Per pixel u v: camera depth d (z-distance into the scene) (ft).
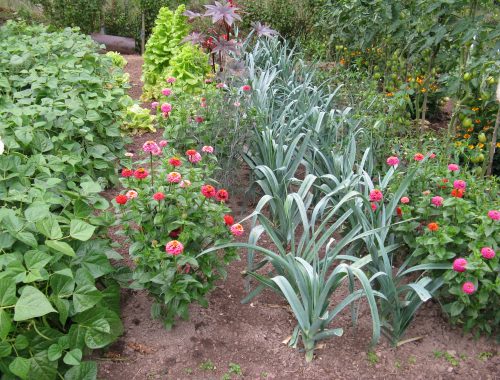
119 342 8.61
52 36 19.43
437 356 8.83
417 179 10.61
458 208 9.00
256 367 8.39
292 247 9.02
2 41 18.65
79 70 15.48
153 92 19.93
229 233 8.73
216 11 18.03
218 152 13.05
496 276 8.71
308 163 12.61
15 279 6.75
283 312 9.66
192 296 8.41
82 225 7.77
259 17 28.78
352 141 12.00
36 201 8.24
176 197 8.36
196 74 19.15
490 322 9.09
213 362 8.41
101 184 12.27
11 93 15.28
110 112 14.34
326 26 23.52
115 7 30.99
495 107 14.42
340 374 8.34
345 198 8.95
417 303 8.57
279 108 15.49
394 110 14.98
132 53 29.55
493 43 13.19
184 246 8.39
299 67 20.34
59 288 7.30
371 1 19.03
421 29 14.89
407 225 9.50
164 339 8.76
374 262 9.06
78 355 7.13
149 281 8.21
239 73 15.61
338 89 16.14
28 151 10.94
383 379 8.31
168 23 20.45
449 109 21.84
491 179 11.25
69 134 12.17
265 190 11.60
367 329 9.33
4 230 7.54
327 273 10.52
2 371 6.64
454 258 9.01
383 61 20.84
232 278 10.53
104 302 8.21
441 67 18.80
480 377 8.48
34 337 7.15
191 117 13.20
